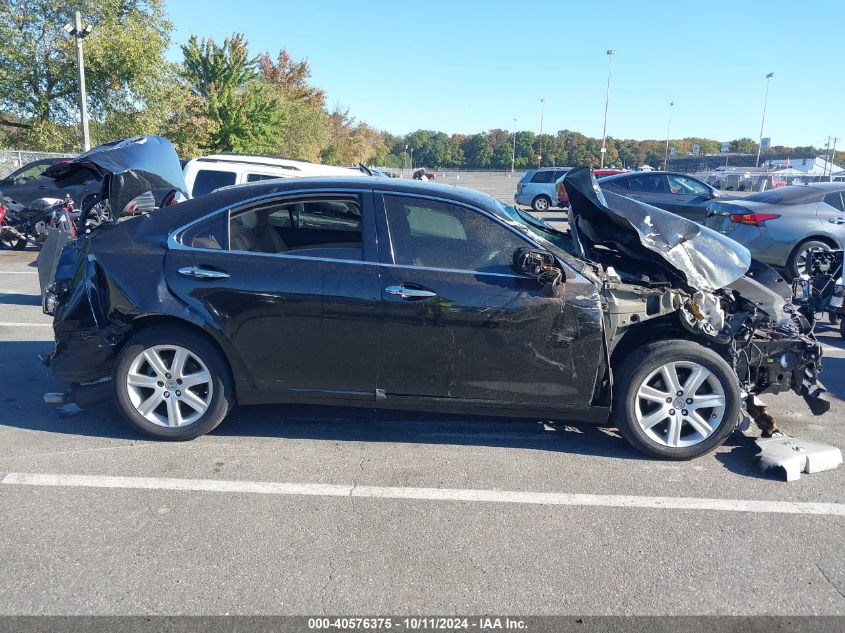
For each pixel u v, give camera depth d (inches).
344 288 166.9
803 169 1882.4
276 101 1267.2
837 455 174.2
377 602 116.5
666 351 170.1
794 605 118.3
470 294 165.3
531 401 171.9
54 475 159.2
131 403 175.3
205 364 173.0
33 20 940.6
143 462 167.0
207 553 129.4
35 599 115.1
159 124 1066.1
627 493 157.9
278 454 173.8
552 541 136.6
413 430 192.1
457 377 169.9
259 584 120.5
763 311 183.8
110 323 173.6
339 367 171.0
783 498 157.2
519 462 173.3
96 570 123.4
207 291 169.2
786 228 392.8
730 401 171.8
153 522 140.0
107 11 975.6
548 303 165.6
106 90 992.2
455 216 171.3
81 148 989.8
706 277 179.0
